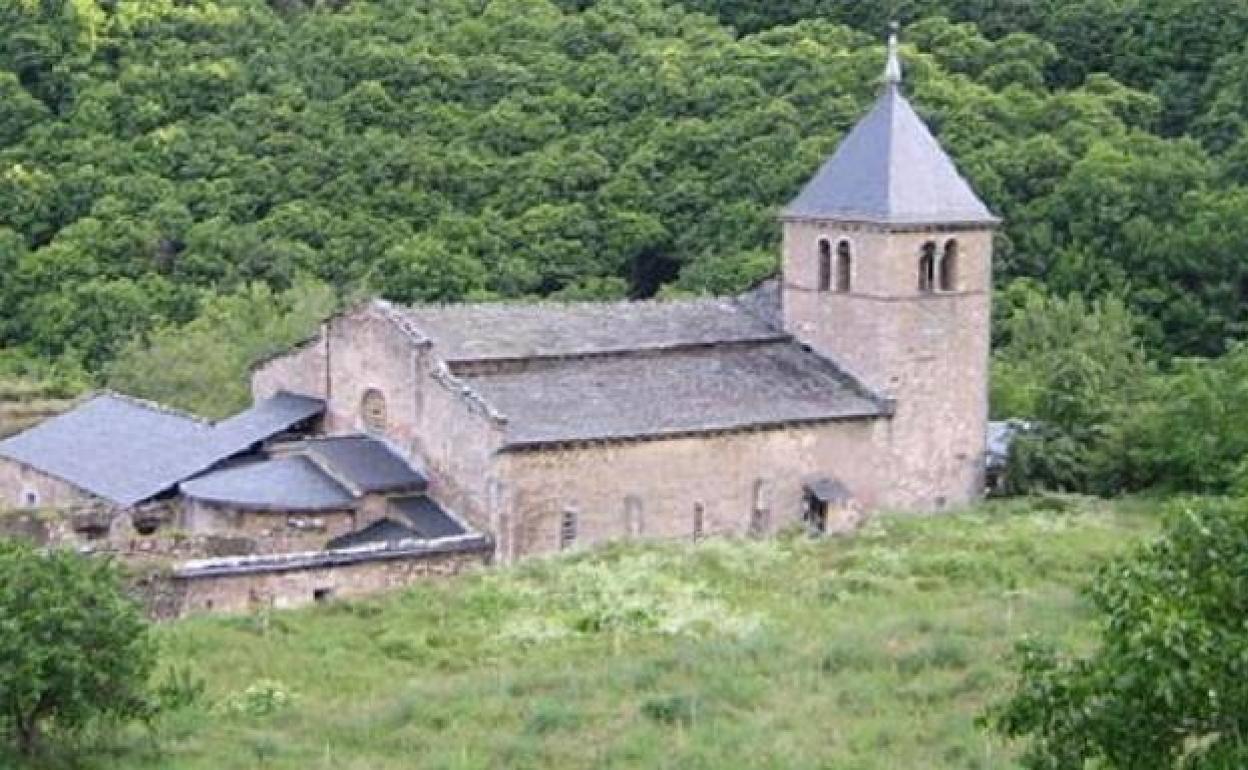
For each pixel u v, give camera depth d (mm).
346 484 66250
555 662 52000
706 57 124688
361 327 70188
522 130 118500
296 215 111750
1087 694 22469
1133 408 79875
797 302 76125
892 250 72875
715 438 69125
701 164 113000
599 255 108875
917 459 74812
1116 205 107500
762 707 45219
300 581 61406
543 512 65812
